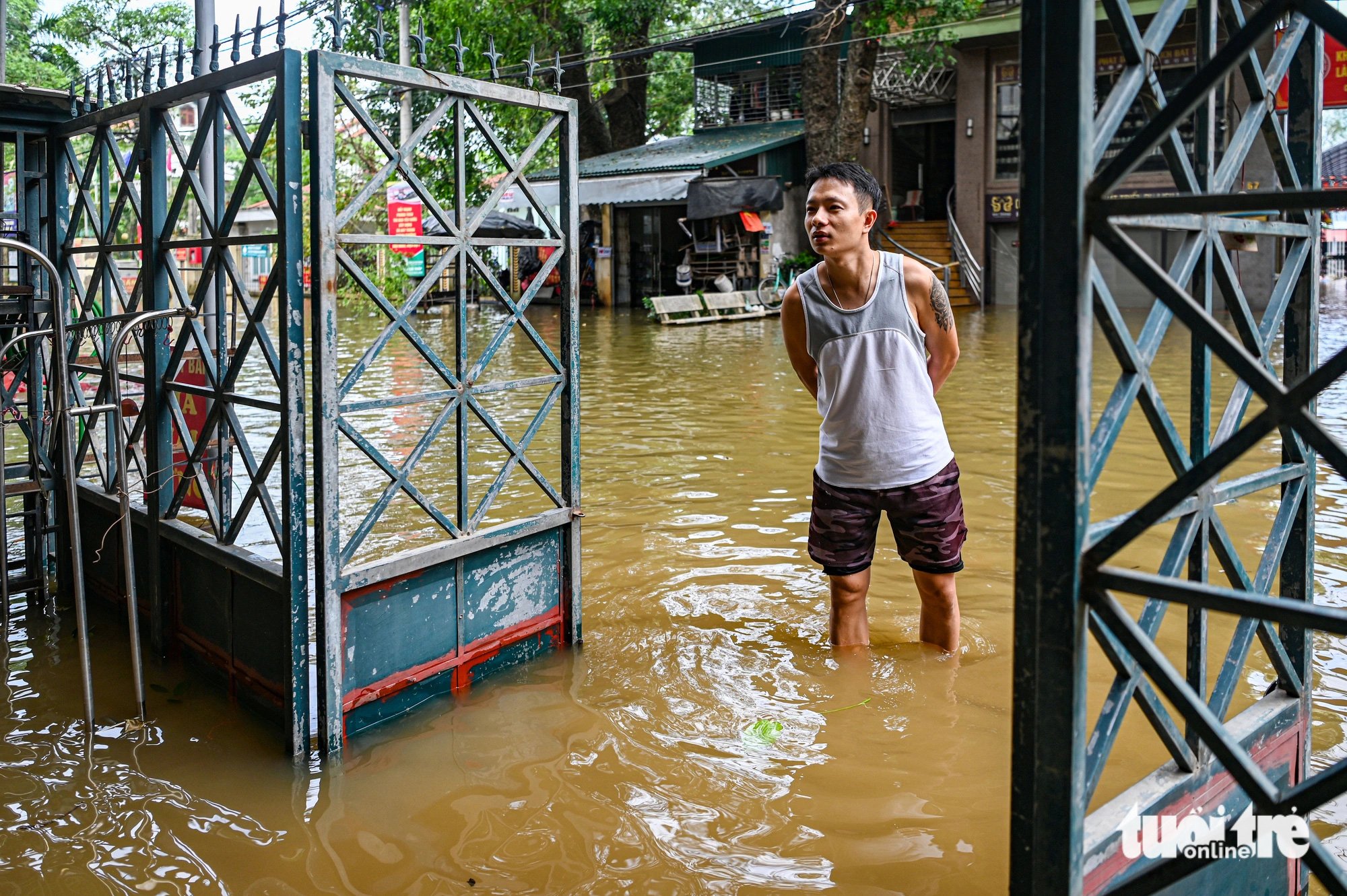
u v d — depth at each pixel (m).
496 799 3.07
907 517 3.91
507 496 6.77
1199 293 2.22
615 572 5.18
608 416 9.93
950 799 3.04
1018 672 1.85
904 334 3.76
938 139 28.14
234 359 3.58
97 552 4.49
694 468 7.55
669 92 36.00
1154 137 1.64
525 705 3.70
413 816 2.98
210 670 3.94
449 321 21.84
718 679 3.90
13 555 5.46
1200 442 2.28
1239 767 1.66
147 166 3.96
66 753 3.37
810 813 2.98
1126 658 1.99
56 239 4.81
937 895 2.59
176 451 4.41
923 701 3.70
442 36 21.72
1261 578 2.42
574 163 4.02
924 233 25.38
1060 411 1.75
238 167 27.95
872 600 4.75
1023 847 1.87
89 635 4.40
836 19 21.33
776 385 11.91
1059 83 1.69
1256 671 3.90
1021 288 1.77
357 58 3.22
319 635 3.28
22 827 2.92
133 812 3.00
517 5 22.33
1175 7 1.96
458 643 3.79
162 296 4.05
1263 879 2.40
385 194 21.19
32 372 4.70
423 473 7.49
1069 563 1.76
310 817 2.97
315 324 3.20
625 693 3.79
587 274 27.16
